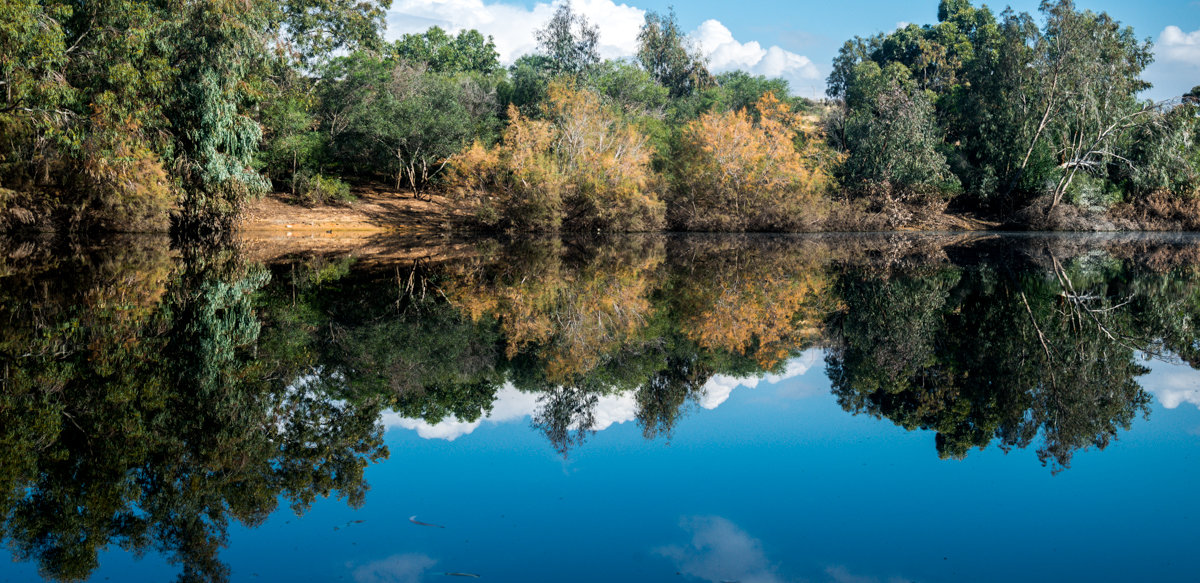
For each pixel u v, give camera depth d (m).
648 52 56.03
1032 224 38.25
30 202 22.30
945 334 8.91
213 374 6.81
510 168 32.38
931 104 43.94
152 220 24.95
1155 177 36.78
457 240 28.58
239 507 3.80
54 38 19.42
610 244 26.48
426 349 8.07
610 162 32.78
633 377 6.79
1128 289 13.38
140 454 4.64
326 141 38.06
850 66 53.41
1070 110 37.25
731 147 33.38
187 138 24.05
